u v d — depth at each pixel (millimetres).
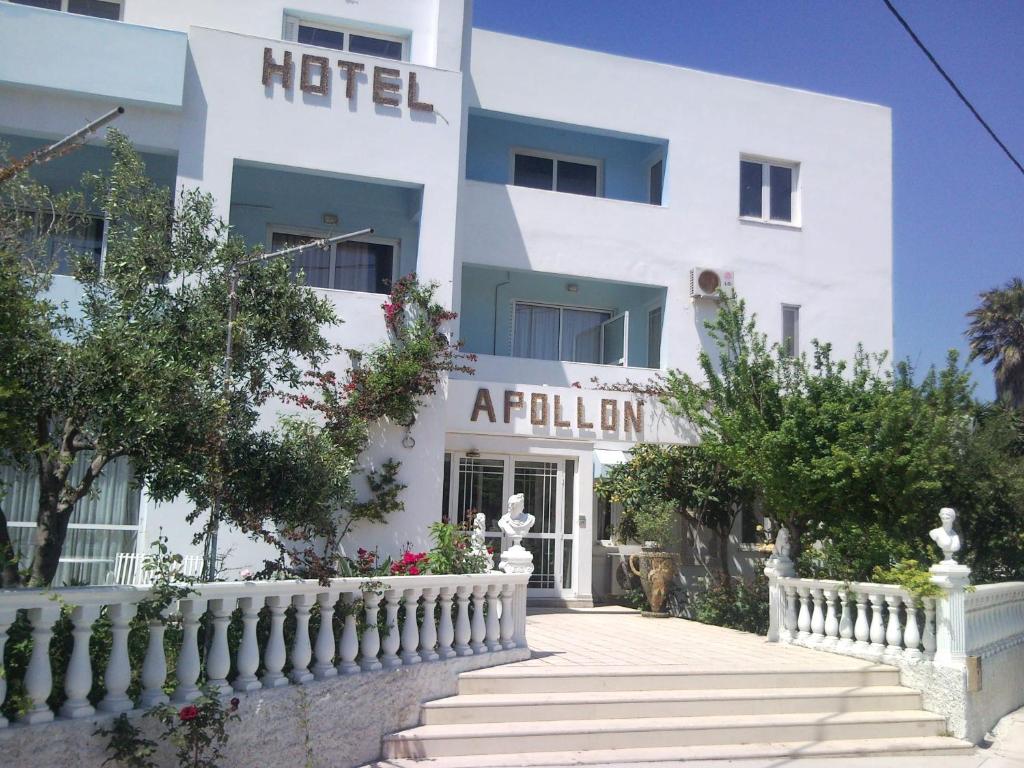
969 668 11758
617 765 9477
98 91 14094
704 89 20797
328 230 17234
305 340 9469
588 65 20094
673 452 18188
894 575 12766
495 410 16719
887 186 21875
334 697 8609
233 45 15031
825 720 11047
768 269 20688
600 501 20781
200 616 7387
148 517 13484
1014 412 18453
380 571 10711
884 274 21547
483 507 18078
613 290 20859
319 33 17594
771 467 14930
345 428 13844
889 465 14188
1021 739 11969
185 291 9055
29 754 5957
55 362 6965
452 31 17047
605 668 11195
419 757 9219
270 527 13688
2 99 13945
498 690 10477
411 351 14672
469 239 18609
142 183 9266
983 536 16906
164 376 7219
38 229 8734
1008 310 39875
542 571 18391
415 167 15781
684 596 17781
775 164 21406
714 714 10898
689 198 20297
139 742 6441
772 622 14555
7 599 5855
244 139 14914
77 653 6406
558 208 19297
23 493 13078
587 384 19062
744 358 16047
